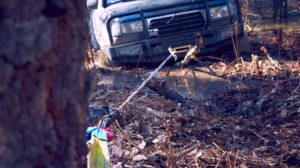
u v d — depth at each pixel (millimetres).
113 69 9891
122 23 9922
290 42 11289
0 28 1719
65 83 1892
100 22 10273
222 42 10094
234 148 5652
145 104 7156
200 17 9992
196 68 9523
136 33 9945
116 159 5160
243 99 7543
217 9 10031
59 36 1852
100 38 10422
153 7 9969
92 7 10898
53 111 1871
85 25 2012
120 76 9430
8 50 1715
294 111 6836
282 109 6949
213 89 8422
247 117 7000
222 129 6258
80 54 1962
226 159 5133
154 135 5926
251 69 8914
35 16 1765
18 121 1775
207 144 5793
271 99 7320
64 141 1918
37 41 1758
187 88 8609
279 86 7855
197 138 6000
